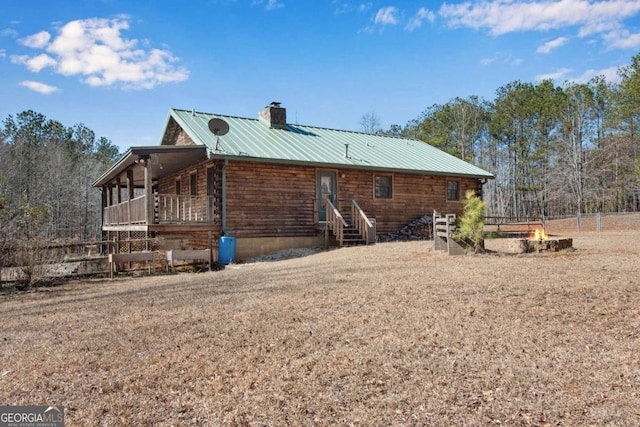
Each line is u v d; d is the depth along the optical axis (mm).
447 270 8148
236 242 14391
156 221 13516
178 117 16703
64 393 3496
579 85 33000
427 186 19062
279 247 15219
